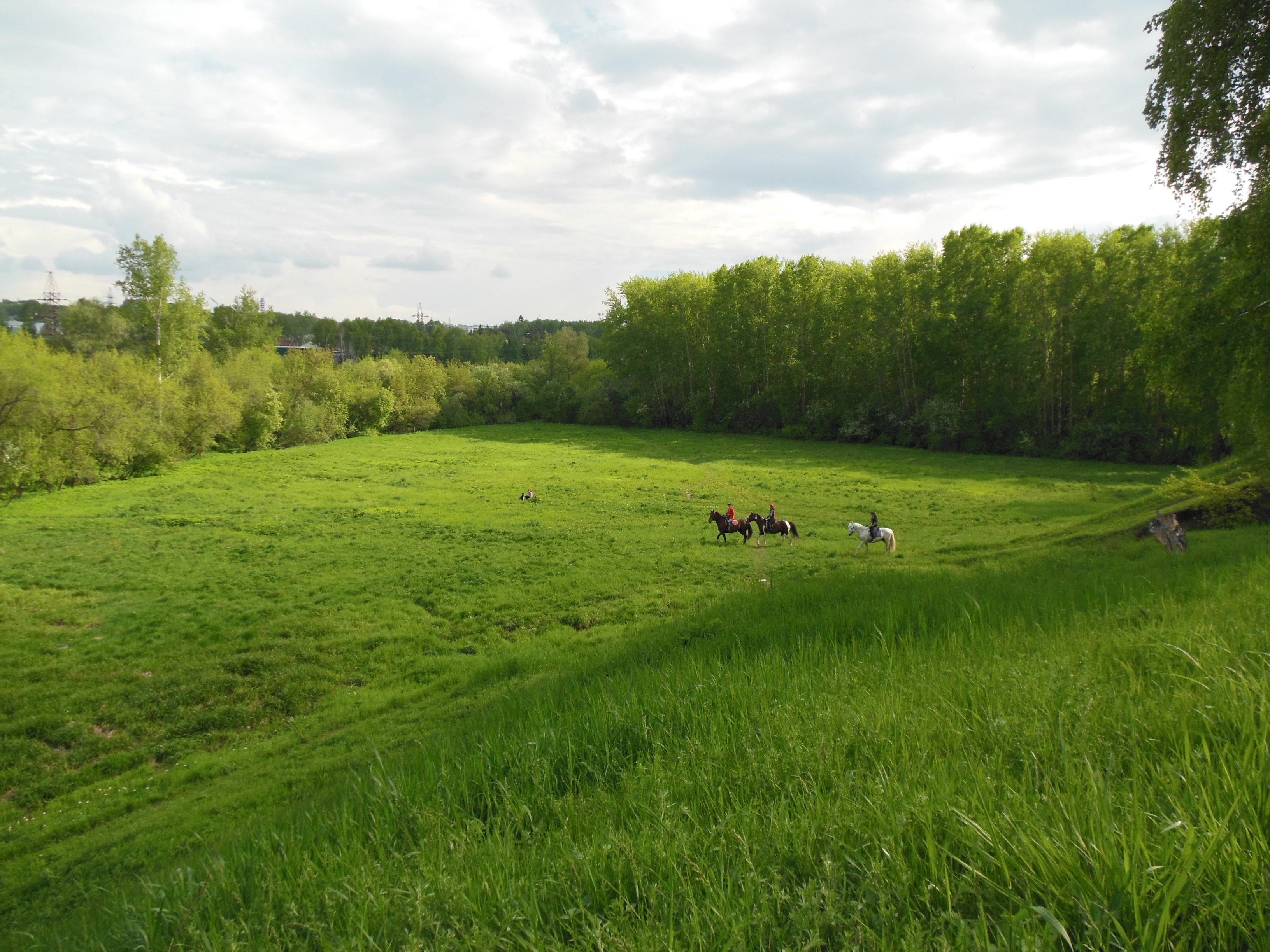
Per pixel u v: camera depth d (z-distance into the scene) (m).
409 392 88.50
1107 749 3.31
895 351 67.88
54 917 7.57
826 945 2.37
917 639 8.25
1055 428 57.28
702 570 23.25
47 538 29.50
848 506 36.00
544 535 30.14
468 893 3.14
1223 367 16.84
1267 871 2.13
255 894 3.80
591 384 95.44
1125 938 2.00
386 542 29.17
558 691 9.54
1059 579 11.84
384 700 13.93
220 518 33.91
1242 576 8.09
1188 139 16.89
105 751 12.88
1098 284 53.03
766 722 4.93
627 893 3.01
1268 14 15.36
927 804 2.95
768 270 78.06
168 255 55.16
